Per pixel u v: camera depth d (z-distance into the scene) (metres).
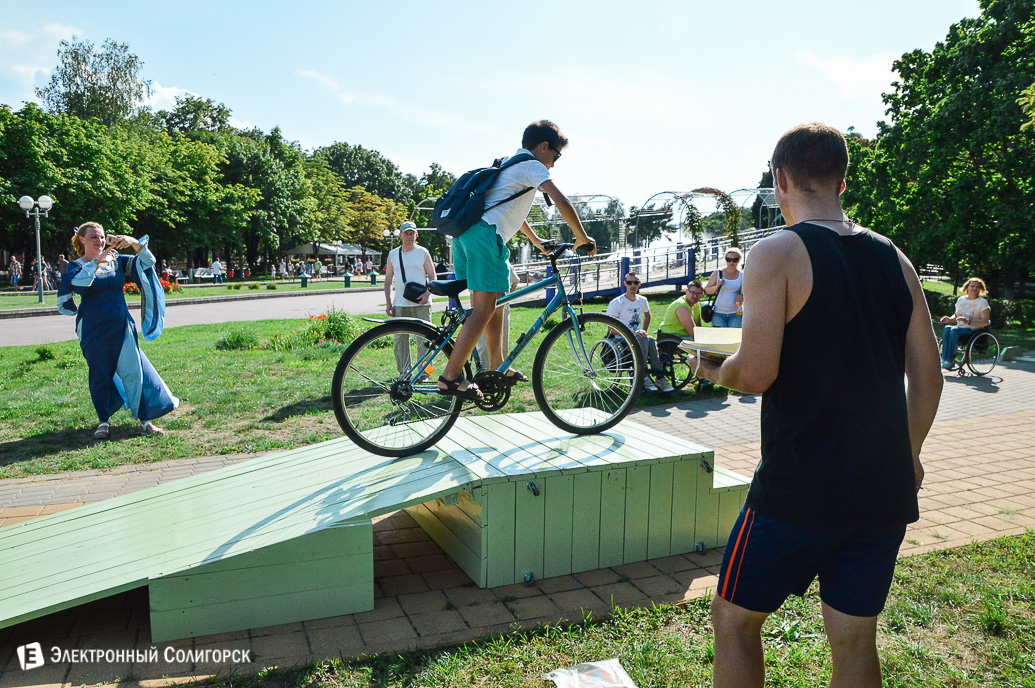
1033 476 5.38
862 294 1.70
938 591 3.30
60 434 6.66
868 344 1.68
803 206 1.85
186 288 38.34
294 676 2.66
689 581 3.55
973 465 5.71
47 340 15.01
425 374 3.78
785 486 1.69
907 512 1.70
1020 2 21.20
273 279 54.19
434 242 79.81
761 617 1.79
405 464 3.81
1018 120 20.23
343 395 3.81
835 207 1.84
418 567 3.77
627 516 3.76
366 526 3.16
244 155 56.91
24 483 5.30
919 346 1.84
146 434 6.68
